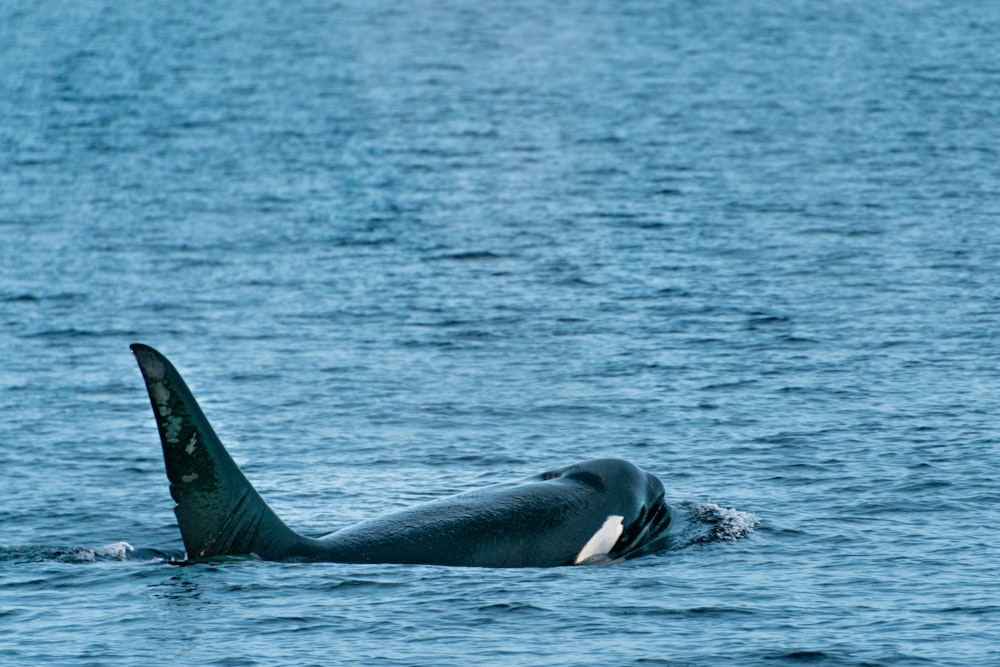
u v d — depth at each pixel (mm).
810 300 131125
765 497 76250
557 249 162000
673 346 114875
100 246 168375
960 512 72375
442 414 97062
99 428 93938
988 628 54875
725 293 135250
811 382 101875
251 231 178250
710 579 62438
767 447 86250
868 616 56625
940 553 65625
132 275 150125
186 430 61969
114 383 106500
